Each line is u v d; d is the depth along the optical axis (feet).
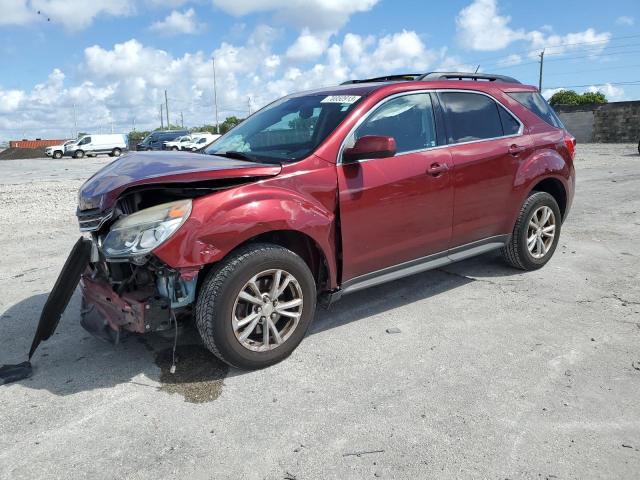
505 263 18.40
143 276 11.42
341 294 12.96
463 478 8.18
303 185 11.87
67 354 12.69
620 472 8.26
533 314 14.32
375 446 8.96
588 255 19.72
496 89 16.56
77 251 11.46
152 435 9.42
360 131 12.98
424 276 17.63
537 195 17.06
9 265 20.44
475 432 9.29
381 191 13.00
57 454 8.95
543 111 17.88
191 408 10.23
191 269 10.48
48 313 11.66
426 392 10.58
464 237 15.35
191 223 10.43
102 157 147.13
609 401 10.14
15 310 15.64
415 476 8.24
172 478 8.33
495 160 15.52
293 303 11.80
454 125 14.94
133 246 10.26
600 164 56.08
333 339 13.08
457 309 14.79
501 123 16.24
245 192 11.09
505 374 11.21
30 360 12.42
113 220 11.20
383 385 10.89
